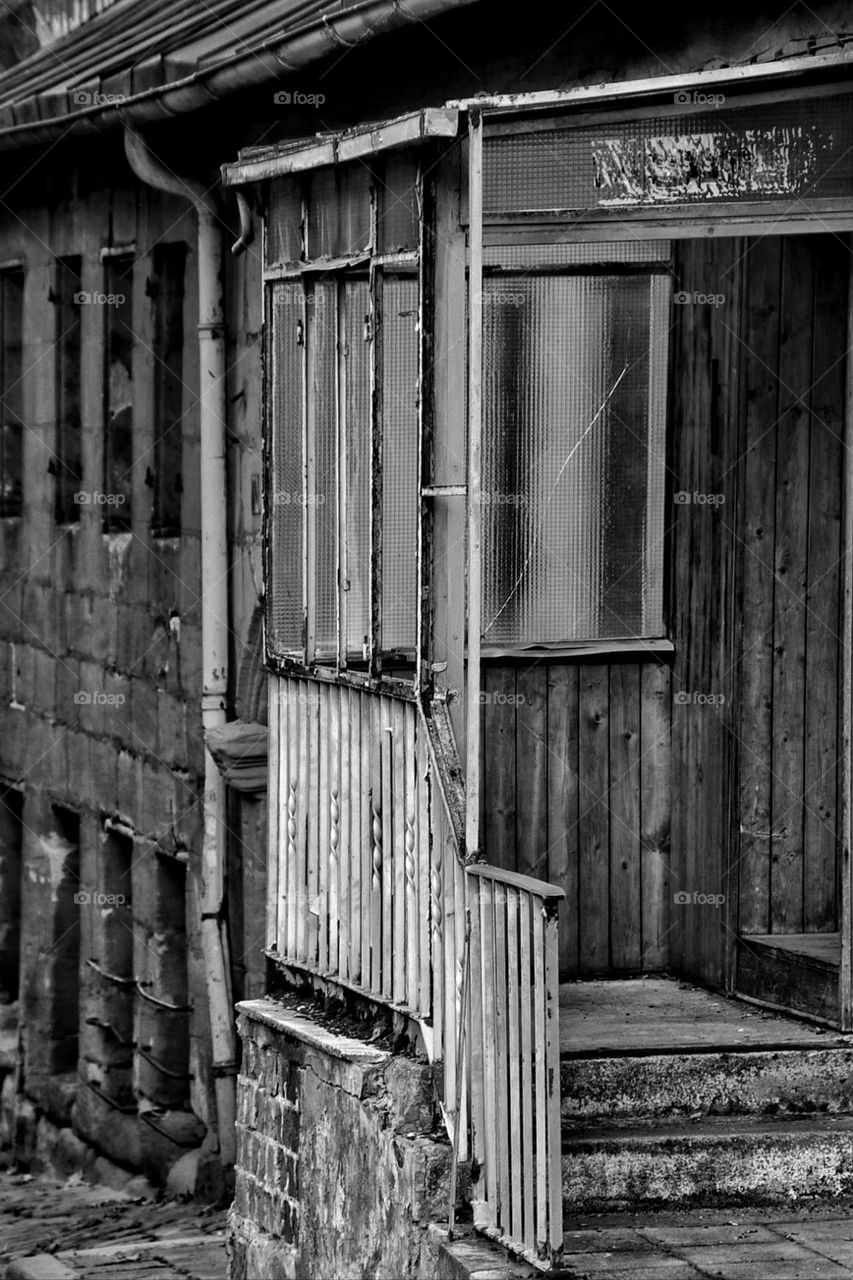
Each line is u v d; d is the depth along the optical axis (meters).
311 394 13.73
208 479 18.39
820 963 12.65
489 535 13.75
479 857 11.55
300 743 13.91
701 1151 11.74
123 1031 22.02
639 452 13.89
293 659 13.96
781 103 12.18
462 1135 11.72
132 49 19.55
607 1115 12.06
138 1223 18.80
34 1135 23.61
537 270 13.66
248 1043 14.20
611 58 12.91
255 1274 14.02
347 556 13.31
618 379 13.83
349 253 13.16
